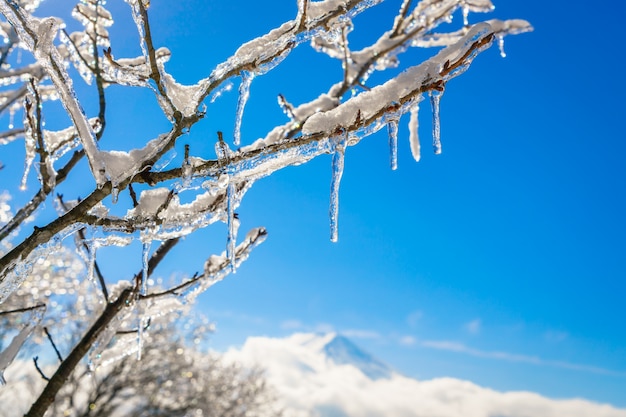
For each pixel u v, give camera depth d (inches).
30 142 96.8
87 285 467.2
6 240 88.4
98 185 66.6
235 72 72.1
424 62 70.8
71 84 67.9
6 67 114.8
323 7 81.0
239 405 612.7
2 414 438.3
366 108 69.8
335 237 74.4
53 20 65.9
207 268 106.8
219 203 86.4
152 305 107.1
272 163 72.8
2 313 89.0
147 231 79.6
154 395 540.7
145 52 68.4
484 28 69.2
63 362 96.9
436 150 83.7
